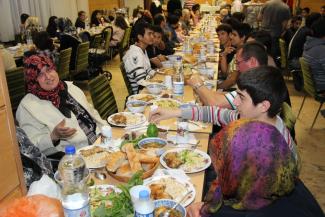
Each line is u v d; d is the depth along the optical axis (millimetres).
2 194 864
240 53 2209
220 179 925
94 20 8852
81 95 2266
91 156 1529
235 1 9422
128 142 1576
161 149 1564
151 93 2557
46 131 1936
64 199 945
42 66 1926
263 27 6109
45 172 1517
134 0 12820
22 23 6441
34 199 852
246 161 856
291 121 1512
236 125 916
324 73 3801
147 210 930
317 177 2887
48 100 1987
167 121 1992
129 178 1288
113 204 1084
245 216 901
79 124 2145
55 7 8438
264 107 1180
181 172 1409
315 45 3871
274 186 857
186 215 1122
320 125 3996
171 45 5328
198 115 1879
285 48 5336
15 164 911
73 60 4984
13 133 895
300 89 4977
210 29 7211
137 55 3131
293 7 10586
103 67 6965
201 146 1685
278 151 852
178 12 7582
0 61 833
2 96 843
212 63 3883
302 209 899
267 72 1188
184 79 2754
